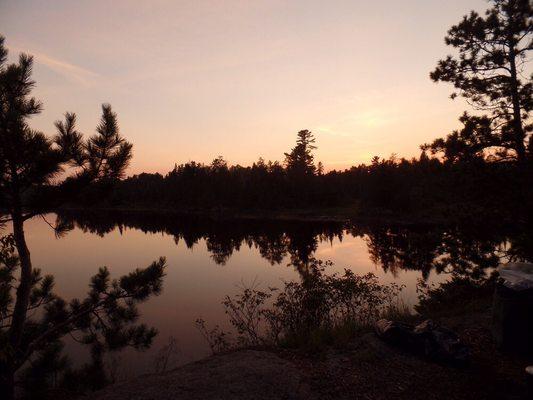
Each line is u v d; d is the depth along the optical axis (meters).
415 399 4.86
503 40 12.90
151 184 149.88
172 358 10.62
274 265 28.69
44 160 5.66
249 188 107.88
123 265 30.97
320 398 4.88
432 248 12.91
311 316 8.58
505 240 11.74
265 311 9.19
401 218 71.00
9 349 5.61
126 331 7.74
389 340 6.53
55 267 29.84
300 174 105.75
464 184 12.32
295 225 72.00
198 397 4.80
